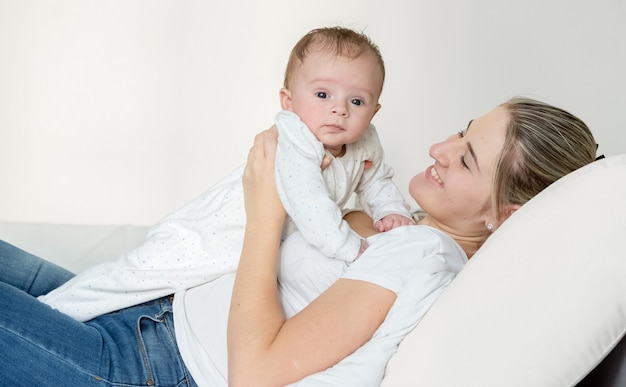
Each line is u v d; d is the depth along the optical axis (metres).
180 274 1.82
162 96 3.85
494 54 3.67
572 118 1.66
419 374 1.40
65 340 1.62
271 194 1.71
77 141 3.83
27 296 1.67
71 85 3.87
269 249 1.66
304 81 1.80
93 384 1.60
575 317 1.28
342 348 1.51
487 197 1.68
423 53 3.71
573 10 3.62
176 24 3.86
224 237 1.84
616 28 3.59
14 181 3.78
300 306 1.70
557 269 1.32
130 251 1.90
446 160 1.71
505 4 3.67
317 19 3.83
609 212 1.31
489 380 1.32
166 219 1.93
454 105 3.66
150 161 3.80
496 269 1.40
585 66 3.61
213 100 3.83
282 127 1.79
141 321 1.75
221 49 3.85
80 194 3.77
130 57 3.87
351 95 1.78
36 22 3.89
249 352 1.51
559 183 1.44
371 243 1.67
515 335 1.32
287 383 1.49
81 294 1.86
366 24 3.78
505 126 1.65
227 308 1.71
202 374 1.65
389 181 2.03
